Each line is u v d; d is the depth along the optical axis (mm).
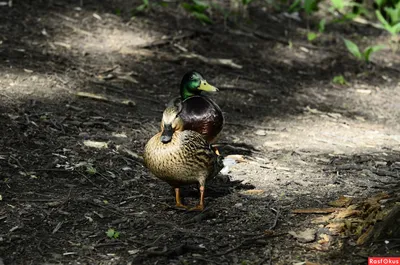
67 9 15977
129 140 10672
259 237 7652
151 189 9039
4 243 7328
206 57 15266
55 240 7496
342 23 18953
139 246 7461
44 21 15148
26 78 12414
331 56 16688
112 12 16391
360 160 10664
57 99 11773
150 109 12227
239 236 7719
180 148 7848
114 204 8484
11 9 15305
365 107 14133
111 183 9109
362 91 15078
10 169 9070
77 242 7488
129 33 15562
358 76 15953
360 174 9984
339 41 17797
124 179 9281
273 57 16047
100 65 13797
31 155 9586
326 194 9023
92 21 15695
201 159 7977
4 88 11789
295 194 8992
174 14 17000
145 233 7762
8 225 7695
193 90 9750
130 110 11992
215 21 17188
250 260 7184
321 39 17625
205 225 7980
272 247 7465
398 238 7480
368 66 16516
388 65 16875
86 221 7969
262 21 17891
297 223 8039
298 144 11406
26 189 8609
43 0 16078
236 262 7141
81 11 16031
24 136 10125
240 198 8789
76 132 10633
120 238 7625
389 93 15164
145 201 8648
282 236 7711
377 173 10039
